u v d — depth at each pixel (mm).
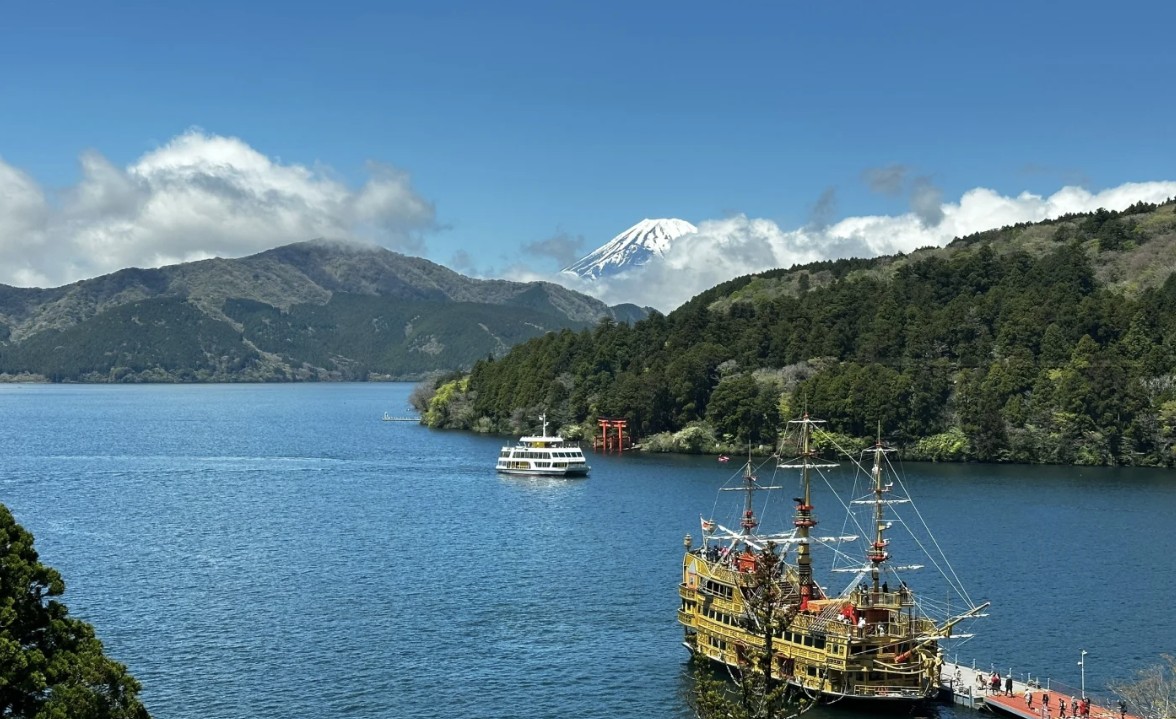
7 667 68875
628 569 178875
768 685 71625
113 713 72750
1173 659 130125
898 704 115625
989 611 152125
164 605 152750
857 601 118750
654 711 114000
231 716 110688
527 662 129125
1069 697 116125
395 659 129625
